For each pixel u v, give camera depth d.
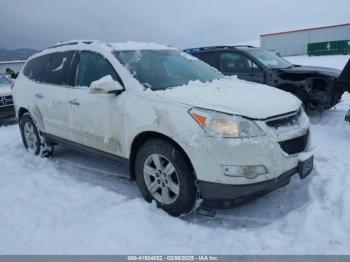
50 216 3.47
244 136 2.94
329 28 43.41
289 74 7.02
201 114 3.06
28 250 2.92
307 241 2.92
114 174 4.66
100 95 3.91
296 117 3.38
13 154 5.85
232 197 3.01
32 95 5.23
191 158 3.05
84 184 4.29
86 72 4.30
